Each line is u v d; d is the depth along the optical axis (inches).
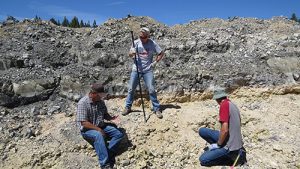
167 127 323.9
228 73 390.9
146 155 297.0
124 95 371.2
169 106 358.9
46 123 329.7
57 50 412.5
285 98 382.3
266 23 514.3
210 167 282.4
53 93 363.9
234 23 513.7
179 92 371.6
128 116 336.5
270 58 411.2
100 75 379.2
